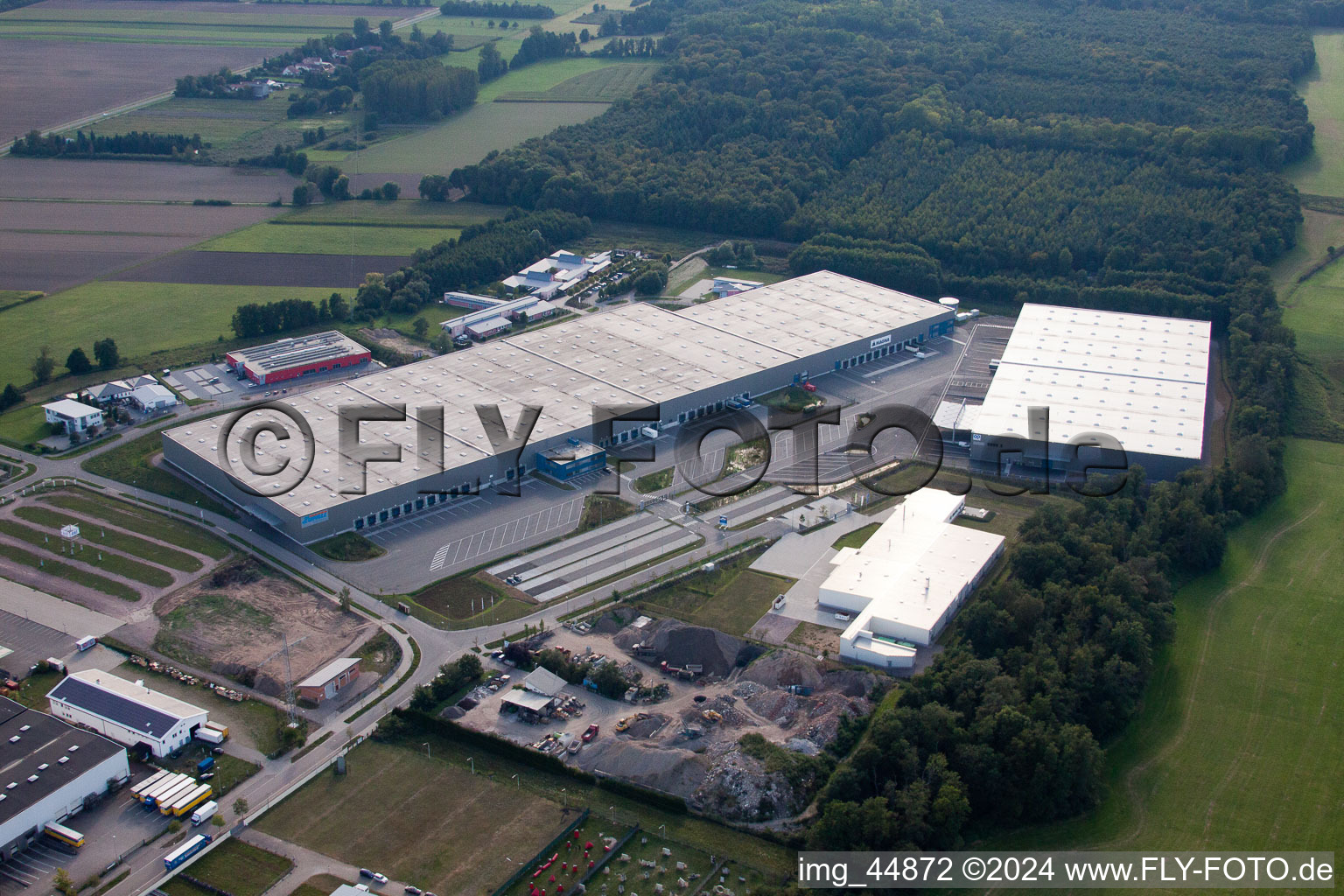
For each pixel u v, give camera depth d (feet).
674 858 568.00
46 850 568.41
